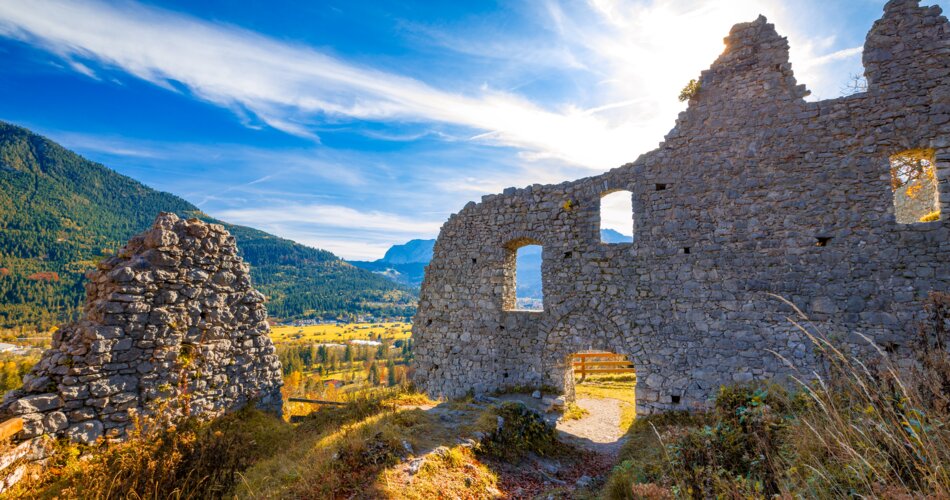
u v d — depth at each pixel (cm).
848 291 1058
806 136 1127
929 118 1029
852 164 1082
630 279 1284
